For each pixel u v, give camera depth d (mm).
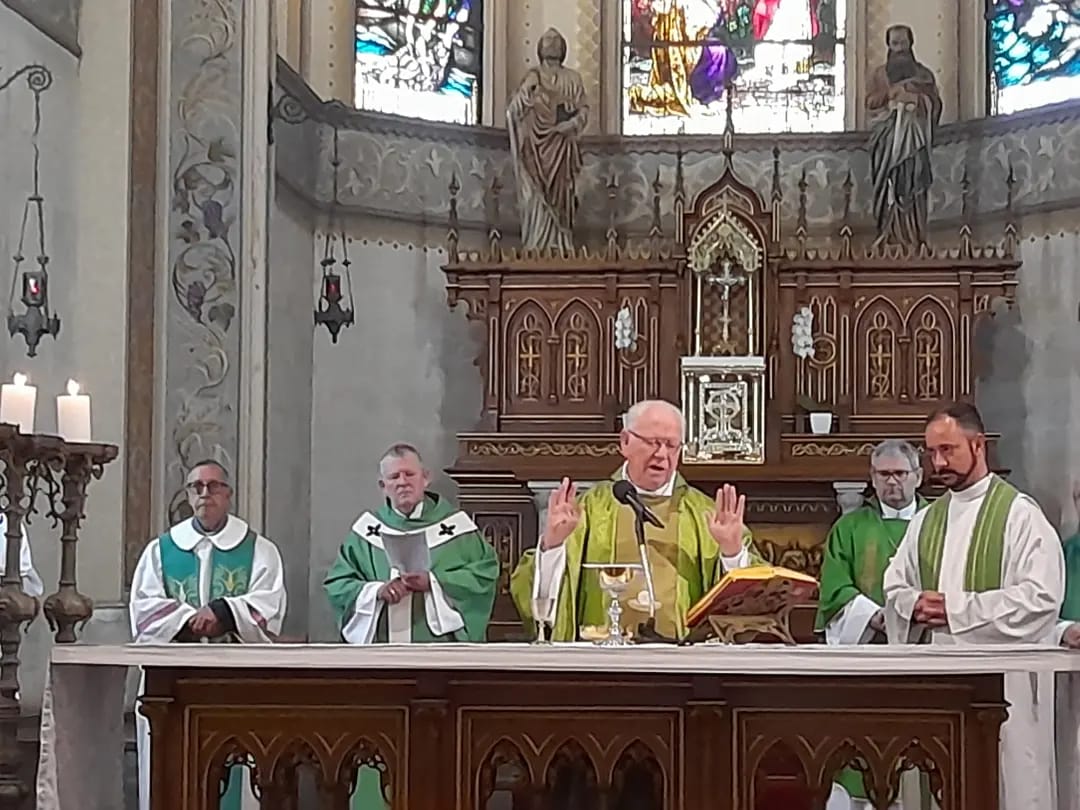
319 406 11625
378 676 5125
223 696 5164
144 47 9352
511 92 12703
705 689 5004
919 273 10812
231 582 7328
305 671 5137
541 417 10938
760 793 6422
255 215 9672
